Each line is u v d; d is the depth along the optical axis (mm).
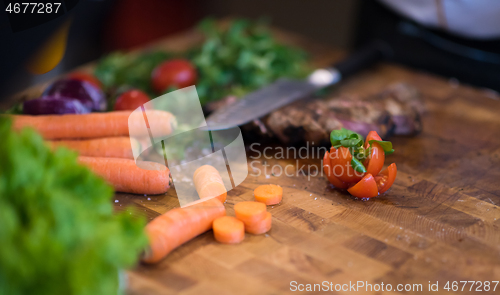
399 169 643
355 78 828
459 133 707
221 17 1369
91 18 1235
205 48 813
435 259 534
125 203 592
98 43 1243
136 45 1258
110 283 458
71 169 487
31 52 811
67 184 488
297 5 1272
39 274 446
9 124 482
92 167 599
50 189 468
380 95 741
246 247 542
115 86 780
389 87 759
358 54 828
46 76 839
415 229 563
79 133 646
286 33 958
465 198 602
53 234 456
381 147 591
